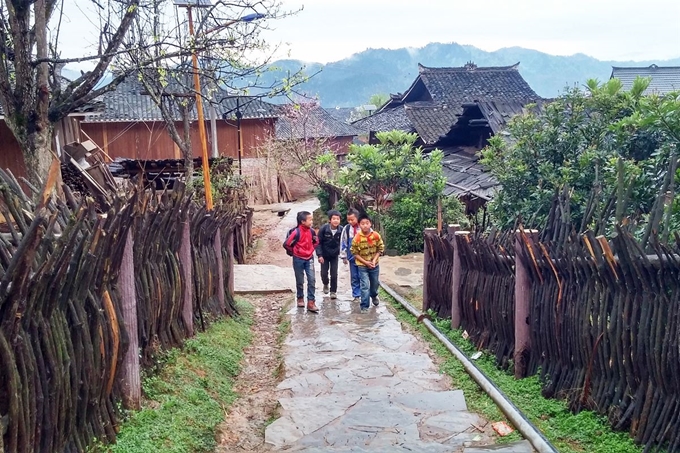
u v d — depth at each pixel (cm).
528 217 922
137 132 2508
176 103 1631
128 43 1113
